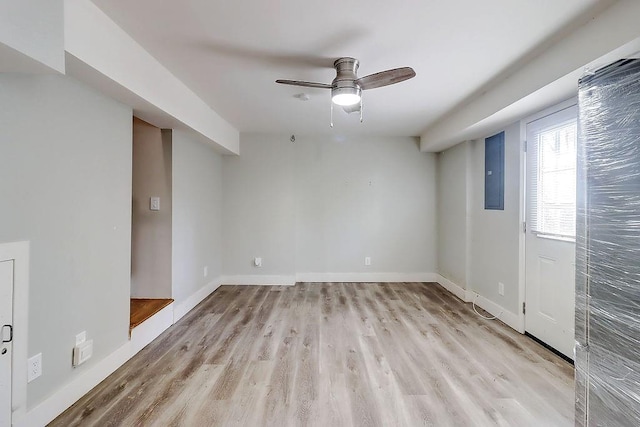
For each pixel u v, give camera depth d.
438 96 3.01
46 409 1.69
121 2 1.66
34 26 1.25
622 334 1.25
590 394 1.40
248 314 3.45
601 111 1.34
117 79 1.90
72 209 1.87
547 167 2.63
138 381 2.12
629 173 1.22
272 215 4.72
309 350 2.59
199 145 3.80
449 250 4.46
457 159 4.22
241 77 2.63
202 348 2.62
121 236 2.33
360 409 1.84
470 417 1.77
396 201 4.88
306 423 1.72
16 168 1.52
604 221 1.32
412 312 3.54
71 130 1.85
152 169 3.13
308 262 4.89
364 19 1.79
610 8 1.64
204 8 1.70
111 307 2.23
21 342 1.55
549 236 2.62
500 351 2.58
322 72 2.51
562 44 1.96
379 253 4.89
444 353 2.54
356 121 3.97
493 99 2.77
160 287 3.17
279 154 4.71
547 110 2.60
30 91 1.59
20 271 1.55
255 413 1.80
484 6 1.66
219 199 4.58
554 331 2.56
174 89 2.62
